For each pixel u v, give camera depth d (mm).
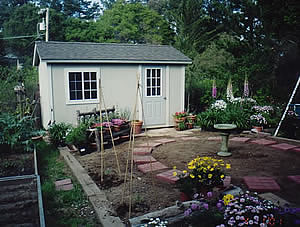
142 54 9820
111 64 9062
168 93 10172
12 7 31516
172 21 23234
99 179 4785
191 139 8109
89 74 8758
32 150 6395
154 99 9961
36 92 11562
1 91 10078
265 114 9609
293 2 9281
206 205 3150
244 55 12711
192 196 3678
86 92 8781
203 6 21297
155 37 25391
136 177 4875
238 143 7484
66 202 3928
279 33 11141
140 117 9750
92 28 26141
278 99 11008
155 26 28453
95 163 5816
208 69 15820
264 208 2768
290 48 11641
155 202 3771
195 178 3662
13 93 10203
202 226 2908
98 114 8258
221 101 10484
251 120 9305
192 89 12781
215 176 3635
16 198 3920
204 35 19062
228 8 15188
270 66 11961
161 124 10242
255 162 5699
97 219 3430
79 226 3273
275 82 11664
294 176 4691
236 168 5305
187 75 14359
